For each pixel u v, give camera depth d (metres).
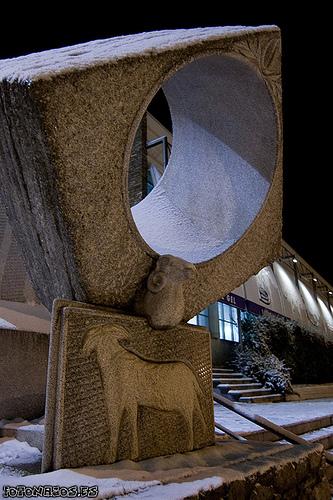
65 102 2.05
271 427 3.54
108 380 2.16
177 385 2.58
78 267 2.24
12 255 4.46
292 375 15.66
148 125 11.02
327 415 7.09
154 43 2.55
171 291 2.52
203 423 2.78
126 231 2.42
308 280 27.06
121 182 2.33
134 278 2.52
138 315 2.51
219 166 3.71
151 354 2.49
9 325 3.49
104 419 2.10
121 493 1.73
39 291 2.87
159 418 2.42
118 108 2.26
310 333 18.38
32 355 3.49
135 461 2.19
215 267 3.14
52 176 2.09
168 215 3.76
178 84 3.56
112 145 2.26
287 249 23.88
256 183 3.53
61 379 1.97
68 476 1.79
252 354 12.52
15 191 2.46
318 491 2.95
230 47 2.95
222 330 13.21
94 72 2.15
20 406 3.34
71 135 2.09
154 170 9.64
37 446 2.67
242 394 10.11
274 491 2.42
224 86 3.38
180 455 2.43
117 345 2.27
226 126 3.62
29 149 2.14
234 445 2.91
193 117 3.77
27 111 2.02
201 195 3.74
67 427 1.94
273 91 3.32
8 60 2.59
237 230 3.43
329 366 18.86
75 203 2.16
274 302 18.27
